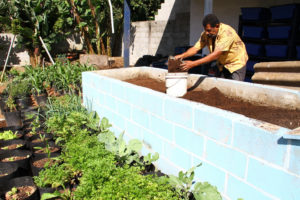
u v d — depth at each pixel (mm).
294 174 1480
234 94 3088
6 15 9414
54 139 3475
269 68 3465
